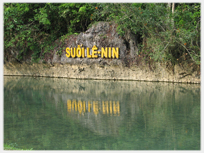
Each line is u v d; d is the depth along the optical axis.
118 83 26.33
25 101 18.69
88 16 31.12
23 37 31.25
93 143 10.77
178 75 25.92
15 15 31.39
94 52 28.77
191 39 23.33
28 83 27.02
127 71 28.08
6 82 27.67
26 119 14.19
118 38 27.77
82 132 12.08
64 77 31.09
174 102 17.72
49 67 31.84
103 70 28.95
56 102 18.33
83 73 29.88
